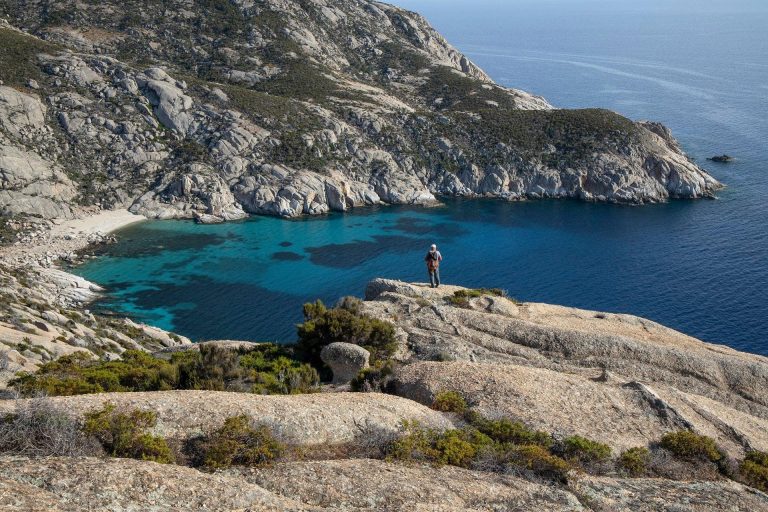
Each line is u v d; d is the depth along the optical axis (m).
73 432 12.63
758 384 27.00
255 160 133.50
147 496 10.63
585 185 142.25
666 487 15.44
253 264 97.62
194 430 14.06
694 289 84.88
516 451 15.89
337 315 26.61
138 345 58.34
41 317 53.81
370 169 141.75
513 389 20.39
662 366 27.72
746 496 15.49
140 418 13.61
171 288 86.81
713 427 20.86
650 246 104.44
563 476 15.05
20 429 12.34
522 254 102.81
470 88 190.88
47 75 134.88
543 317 33.25
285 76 166.88
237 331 73.69
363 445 15.12
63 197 114.38
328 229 117.31
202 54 171.00
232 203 125.44
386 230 117.06
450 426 17.36
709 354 28.81
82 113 130.38
